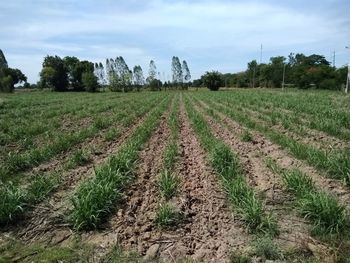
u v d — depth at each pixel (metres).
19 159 9.62
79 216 6.05
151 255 5.35
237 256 5.18
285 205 6.94
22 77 119.38
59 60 103.06
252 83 112.81
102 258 5.23
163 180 7.69
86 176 8.87
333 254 5.13
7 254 5.35
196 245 5.63
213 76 95.62
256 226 6.04
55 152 11.14
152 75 118.19
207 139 12.59
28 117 20.05
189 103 33.53
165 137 14.44
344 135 12.27
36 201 7.08
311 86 76.81
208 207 6.96
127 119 19.05
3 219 6.22
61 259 5.19
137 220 6.40
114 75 106.88
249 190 7.14
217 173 8.80
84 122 18.78
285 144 11.29
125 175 8.26
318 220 5.99
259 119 18.92
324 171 8.54
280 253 5.24
